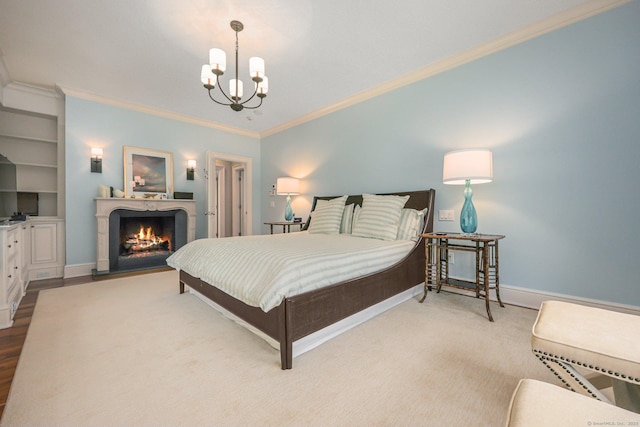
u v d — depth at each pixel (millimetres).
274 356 1593
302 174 4602
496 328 1945
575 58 2125
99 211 3527
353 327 1970
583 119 2102
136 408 1157
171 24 2236
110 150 3787
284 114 4430
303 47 2566
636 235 1919
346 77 3166
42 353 1599
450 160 2340
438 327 1970
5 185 2982
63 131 3652
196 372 1426
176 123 4422
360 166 3703
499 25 2270
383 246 2301
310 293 1562
